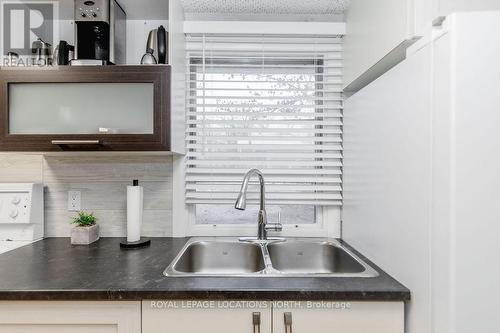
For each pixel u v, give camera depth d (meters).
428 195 0.86
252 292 0.96
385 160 1.13
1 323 0.98
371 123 1.27
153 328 0.98
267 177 1.70
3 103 1.33
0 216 1.53
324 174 1.70
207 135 1.67
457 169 0.76
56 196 1.68
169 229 1.69
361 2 1.37
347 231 1.61
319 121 1.70
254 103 1.68
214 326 0.98
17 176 1.67
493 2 0.92
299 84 1.71
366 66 1.29
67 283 1.01
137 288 0.97
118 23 1.52
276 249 1.58
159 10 1.59
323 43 1.70
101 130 1.36
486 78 0.76
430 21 0.86
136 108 1.39
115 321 0.98
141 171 1.68
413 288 0.94
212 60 1.72
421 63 0.89
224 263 1.60
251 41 1.68
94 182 1.68
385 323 0.98
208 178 1.68
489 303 0.76
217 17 1.70
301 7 1.63
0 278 1.06
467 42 0.76
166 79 1.35
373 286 0.99
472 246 0.76
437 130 0.82
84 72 1.34
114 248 1.47
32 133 1.36
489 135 0.76
